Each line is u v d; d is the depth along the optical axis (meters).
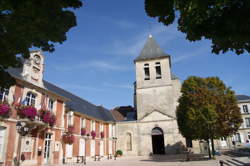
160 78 33.97
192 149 29.39
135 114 36.44
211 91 19.84
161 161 19.84
